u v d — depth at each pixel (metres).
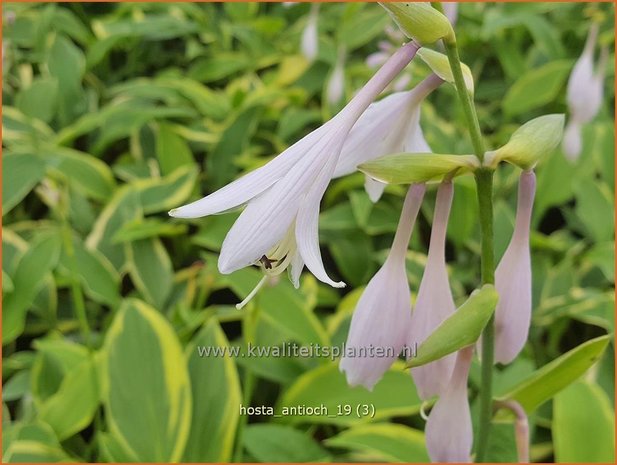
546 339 0.37
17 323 0.30
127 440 0.25
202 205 0.15
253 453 0.26
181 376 0.26
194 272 0.33
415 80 0.44
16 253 0.34
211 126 0.46
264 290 0.30
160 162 0.42
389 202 0.41
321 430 0.30
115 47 0.57
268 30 0.57
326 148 0.16
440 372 0.18
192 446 0.26
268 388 0.31
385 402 0.27
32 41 0.53
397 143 0.18
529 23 0.51
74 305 0.37
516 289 0.18
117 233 0.36
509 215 0.36
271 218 0.15
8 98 0.49
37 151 0.39
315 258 0.15
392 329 0.17
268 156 0.47
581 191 0.39
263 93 0.46
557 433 0.25
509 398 0.19
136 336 0.27
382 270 0.17
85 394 0.28
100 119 0.42
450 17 0.33
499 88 0.53
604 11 0.57
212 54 0.57
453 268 0.38
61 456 0.26
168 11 0.57
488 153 0.17
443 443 0.18
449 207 0.17
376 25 0.54
